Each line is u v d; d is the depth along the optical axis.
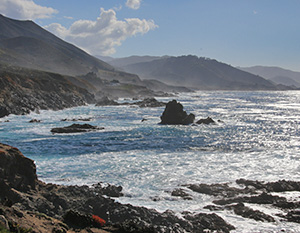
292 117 91.75
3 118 83.69
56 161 36.28
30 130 62.81
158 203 23.09
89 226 17.25
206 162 35.69
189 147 45.09
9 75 112.31
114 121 81.44
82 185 26.19
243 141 50.34
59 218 18.33
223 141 50.28
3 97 92.81
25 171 22.70
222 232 18.36
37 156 39.19
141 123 76.31
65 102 130.38
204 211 21.61
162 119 75.31
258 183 27.00
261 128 66.81
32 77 128.62
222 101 192.00
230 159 37.19
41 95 116.81
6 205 15.57
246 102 180.25
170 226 18.16
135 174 30.56
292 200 23.67
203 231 18.44
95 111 114.19
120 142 49.38
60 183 27.44
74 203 21.73
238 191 25.31
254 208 22.30
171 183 27.67
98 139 52.25
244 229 18.92
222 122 77.38
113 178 29.20
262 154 40.19
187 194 24.64
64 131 60.00
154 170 32.03
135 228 17.16
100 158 37.84
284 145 46.84
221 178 29.25
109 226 17.97
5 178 20.50
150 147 45.19
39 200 20.48
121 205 21.64
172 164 34.62
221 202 23.19
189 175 30.19
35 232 13.47
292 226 19.39
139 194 24.89
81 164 34.75
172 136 55.50
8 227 12.38
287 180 28.38
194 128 66.56
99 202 21.75
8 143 48.25
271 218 20.31
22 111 94.12
